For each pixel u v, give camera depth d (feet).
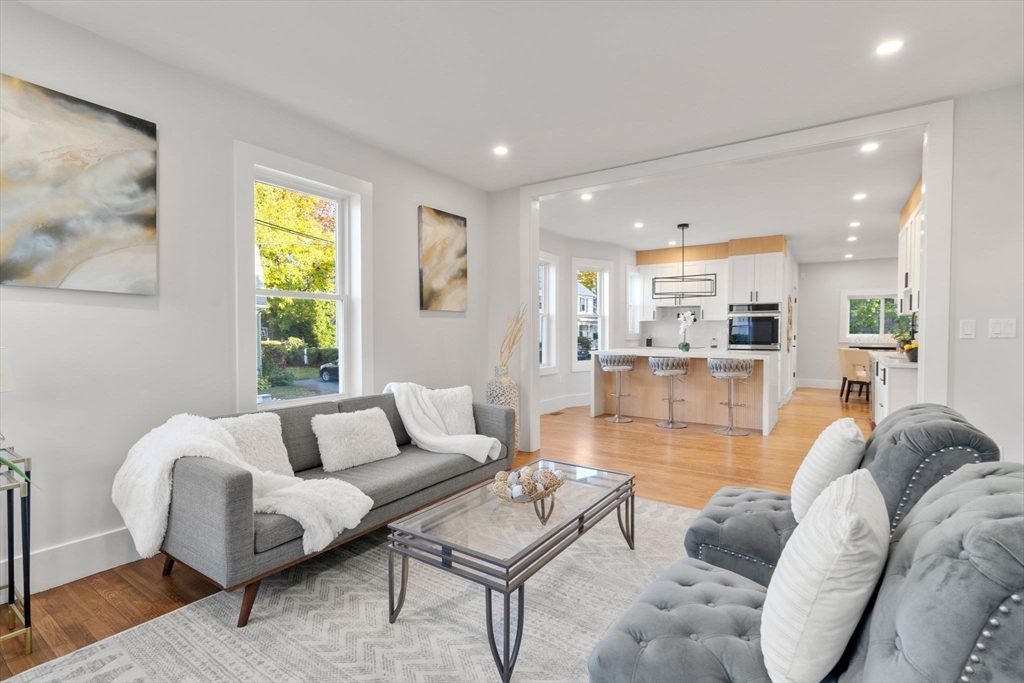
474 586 7.71
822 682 3.52
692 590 4.88
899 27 7.48
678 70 8.72
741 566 6.30
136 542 7.09
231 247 9.41
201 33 7.68
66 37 7.39
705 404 20.77
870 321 31.09
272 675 5.64
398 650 6.11
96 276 7.64
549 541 6.48
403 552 6.54
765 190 16.51
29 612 5.91
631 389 22.67
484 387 16.07
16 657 5.87
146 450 7.37
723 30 7.56
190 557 6.74
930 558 2.69
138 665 5.77
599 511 7.67
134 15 7.23
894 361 15.84
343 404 10.49
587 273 26.30
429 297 13.84
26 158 6.98
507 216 15.87
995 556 2.42
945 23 7.36
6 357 5.88
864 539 3.13
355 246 11.86
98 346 7.76
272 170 10.09
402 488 8.89
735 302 25.23
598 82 9.15
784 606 3.37
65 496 7.49
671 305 28.07
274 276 10.57
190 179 8.80
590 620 6.76
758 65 8.56
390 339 12.75
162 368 8.46
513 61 8.45
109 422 7.89
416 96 9.70
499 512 7.49
